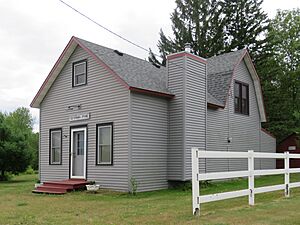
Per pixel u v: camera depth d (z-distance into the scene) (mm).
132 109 13336
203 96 15461
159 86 14773
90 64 15195
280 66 33344
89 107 14984
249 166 9633
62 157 16109
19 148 22641
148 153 13781
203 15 34375
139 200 10977
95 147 14523
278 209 8523
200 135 15055
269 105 30516
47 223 7352
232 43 32781
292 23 34062
